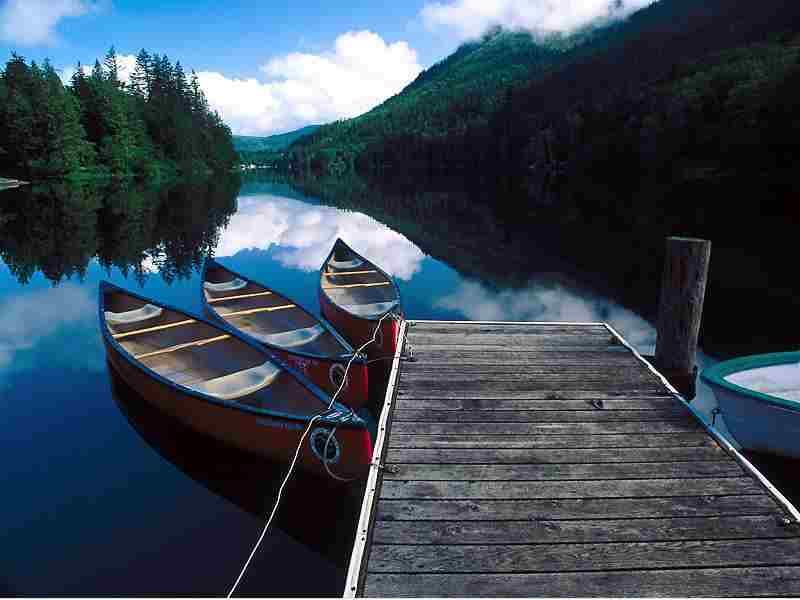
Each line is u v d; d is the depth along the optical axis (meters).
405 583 2.87
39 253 17.52
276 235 21.77
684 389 5.81
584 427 4.49
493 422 4.58
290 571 4.02
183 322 7.45
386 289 10.03
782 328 9.47
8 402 6.83
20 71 46.97
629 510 3.44
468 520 3.35
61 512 4.68
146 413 6.31
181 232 22.41
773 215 21.72
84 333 9.66
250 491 5.05
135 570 4.01
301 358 6.45
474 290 12.71
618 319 10.42
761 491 3.62
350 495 4.96
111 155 48.34
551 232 20.92
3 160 42.59
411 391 5.19
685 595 2.79
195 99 73.06
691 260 5.48
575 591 2.81
